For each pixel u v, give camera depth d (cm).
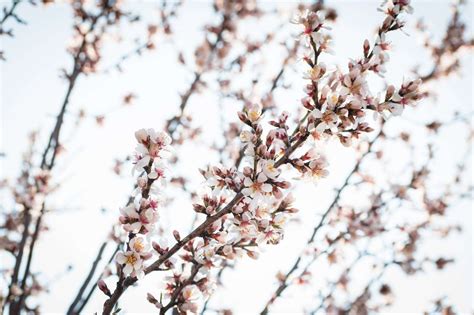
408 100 280
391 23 299
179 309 283
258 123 289
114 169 630
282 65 641
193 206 297
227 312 528
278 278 568
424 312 674
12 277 473
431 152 653
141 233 274
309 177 283
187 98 635
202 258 291
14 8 478
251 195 270
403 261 619
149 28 670
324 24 294
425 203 683
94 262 485
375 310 651
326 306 594
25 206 524
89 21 611
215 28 720
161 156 279
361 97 272
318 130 269
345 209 598
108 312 269
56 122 542
